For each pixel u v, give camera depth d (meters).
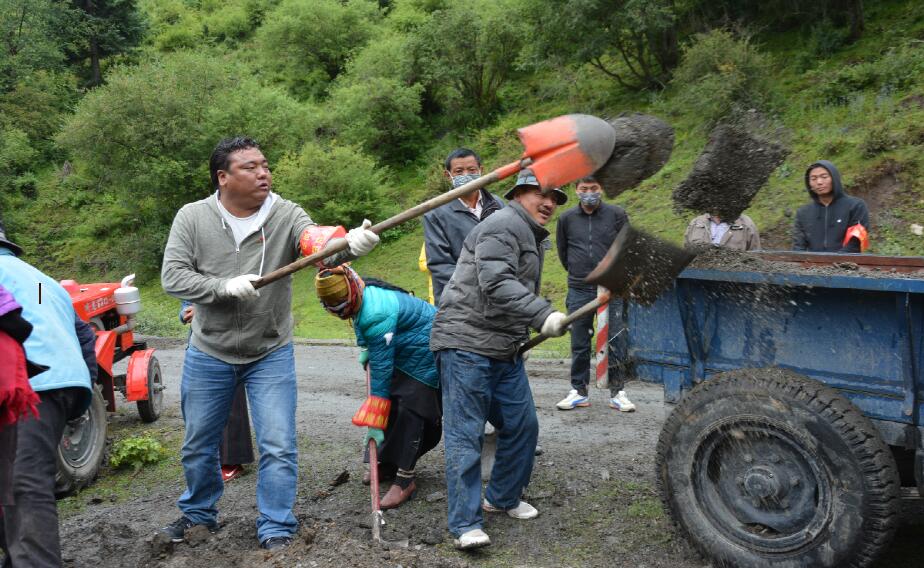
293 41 33.50
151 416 7.26
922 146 12.45
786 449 3.55
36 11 37.31
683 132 16.39
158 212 27.77
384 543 4.17
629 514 4.54
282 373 4.16
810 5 17.77
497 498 4.53
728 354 3.89
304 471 5.61
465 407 4.13
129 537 4.47
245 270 4.06
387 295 4.51
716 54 15.69
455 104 25.47
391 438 4.83
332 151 23.50
